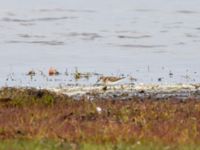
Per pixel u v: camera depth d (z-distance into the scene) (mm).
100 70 158625
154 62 174625
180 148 65375
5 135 72125
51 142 67938
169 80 139875
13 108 88875
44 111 85500
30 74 151500
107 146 65750
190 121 79688
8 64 171875
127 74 150250
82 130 73750
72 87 125250
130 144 67312
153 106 90875
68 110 86562
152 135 71250
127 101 100875
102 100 103000
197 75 149250
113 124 76875
